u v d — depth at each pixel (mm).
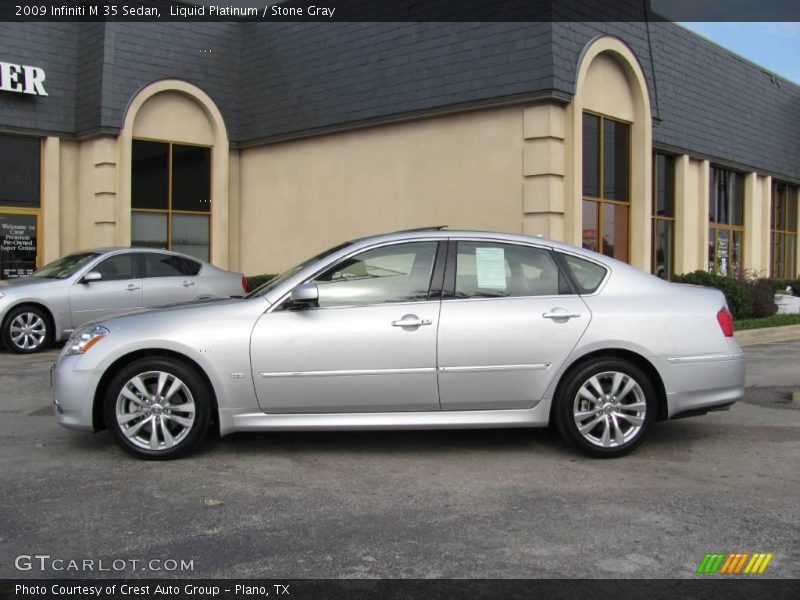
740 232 20375
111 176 15414
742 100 19656
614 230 14281
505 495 4719
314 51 15758
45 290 10812
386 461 5469
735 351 5648
